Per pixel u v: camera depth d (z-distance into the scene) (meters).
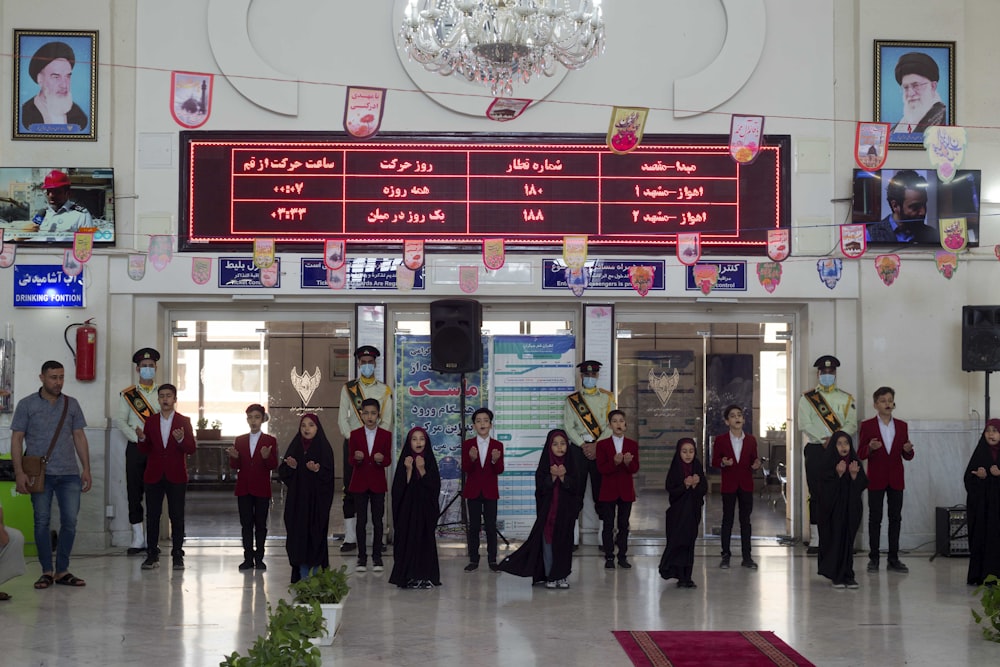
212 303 11.82
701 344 12.11
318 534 9.38
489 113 8.57
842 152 11.74
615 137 8.48
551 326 12.07
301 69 11.58
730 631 7.98
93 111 11.43
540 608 8.77
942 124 11.73
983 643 7.66
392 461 11.84
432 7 8.36
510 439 11.94
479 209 11.56
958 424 11.67
